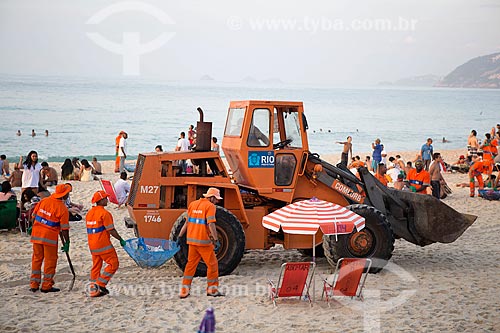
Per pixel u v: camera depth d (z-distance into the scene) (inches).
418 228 432.8
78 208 634.2
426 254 482.6
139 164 412.2
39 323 303.9
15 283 382.6
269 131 411.8
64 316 315.6
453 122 3496.6
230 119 442.3
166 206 404.2
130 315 317.7
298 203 364.2
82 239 519.2
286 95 7377.0
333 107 4864.7
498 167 846.5
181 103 4515.3
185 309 328.2
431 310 329.4
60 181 903.7
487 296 356.2
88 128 2359.7
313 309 332.2
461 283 387.2
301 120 417.4
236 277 392.5
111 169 1134.4
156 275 401.4
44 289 358.3
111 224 349.7
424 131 2748.5
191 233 347.6
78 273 407.8
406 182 771.4
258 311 327.3
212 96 6107.3
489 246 515.2
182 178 403.2
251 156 408.8
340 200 436.5
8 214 520.4
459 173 1101.1
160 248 391.5
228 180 409.1
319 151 1796.3
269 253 480.4
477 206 733.3
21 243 500.1
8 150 1654.8
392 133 2578.7
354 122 3206.2
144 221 398.9
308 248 421.1
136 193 398.6
